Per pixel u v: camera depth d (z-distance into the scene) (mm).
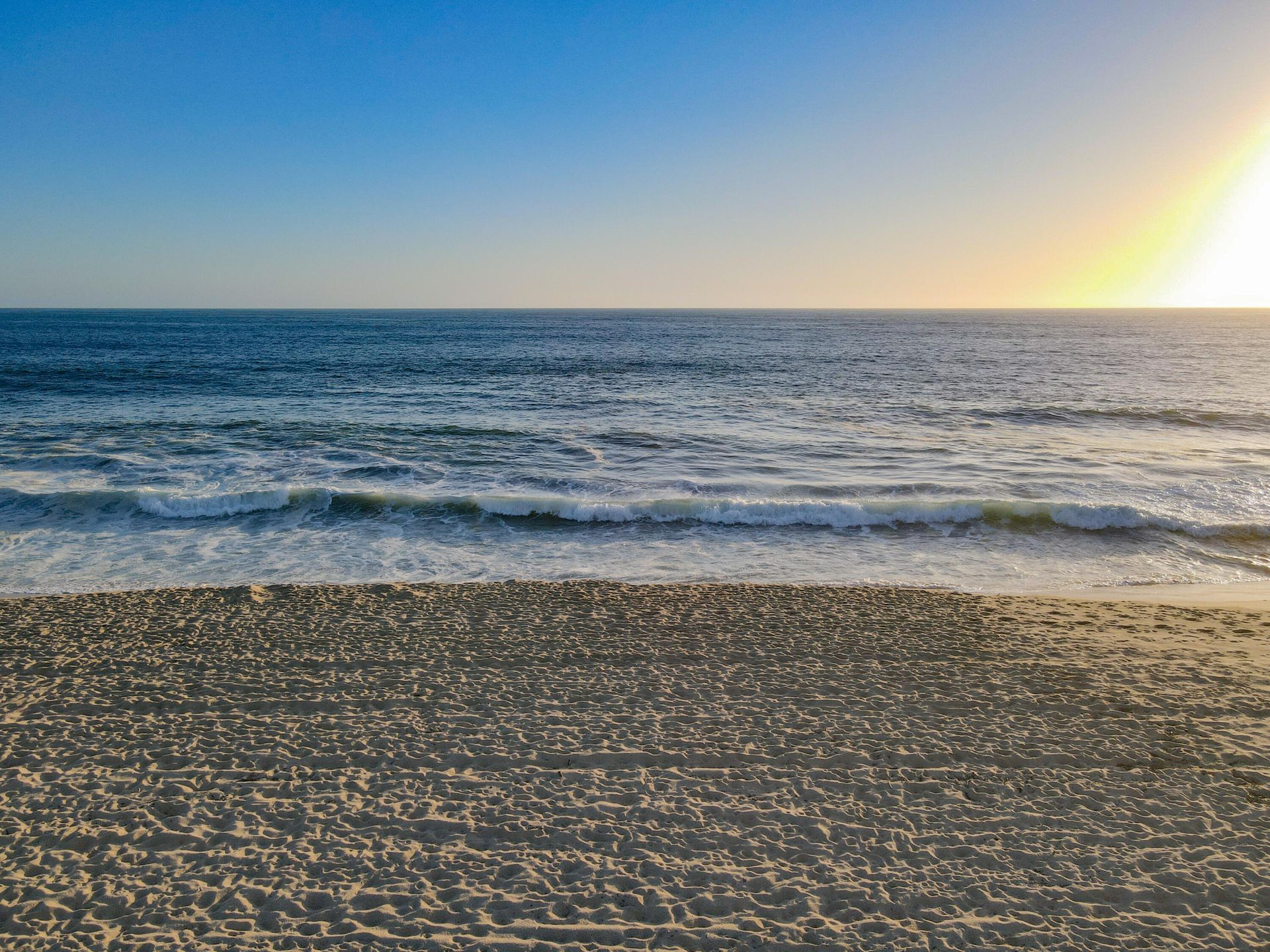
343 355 55719
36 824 5156
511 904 4469
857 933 4273
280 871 4734
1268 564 12727
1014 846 5082
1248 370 47219
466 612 9812
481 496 15570
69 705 6996
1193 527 14266
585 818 5355
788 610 10023
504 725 6742
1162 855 4988
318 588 10703
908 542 13828
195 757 6090
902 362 53188
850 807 5516
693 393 34688
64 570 11781
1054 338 90312
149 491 15336
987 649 8680
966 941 4227
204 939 4145
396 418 26531
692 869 4816
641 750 6293
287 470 18344
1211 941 4230
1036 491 17125
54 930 4199
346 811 5398
